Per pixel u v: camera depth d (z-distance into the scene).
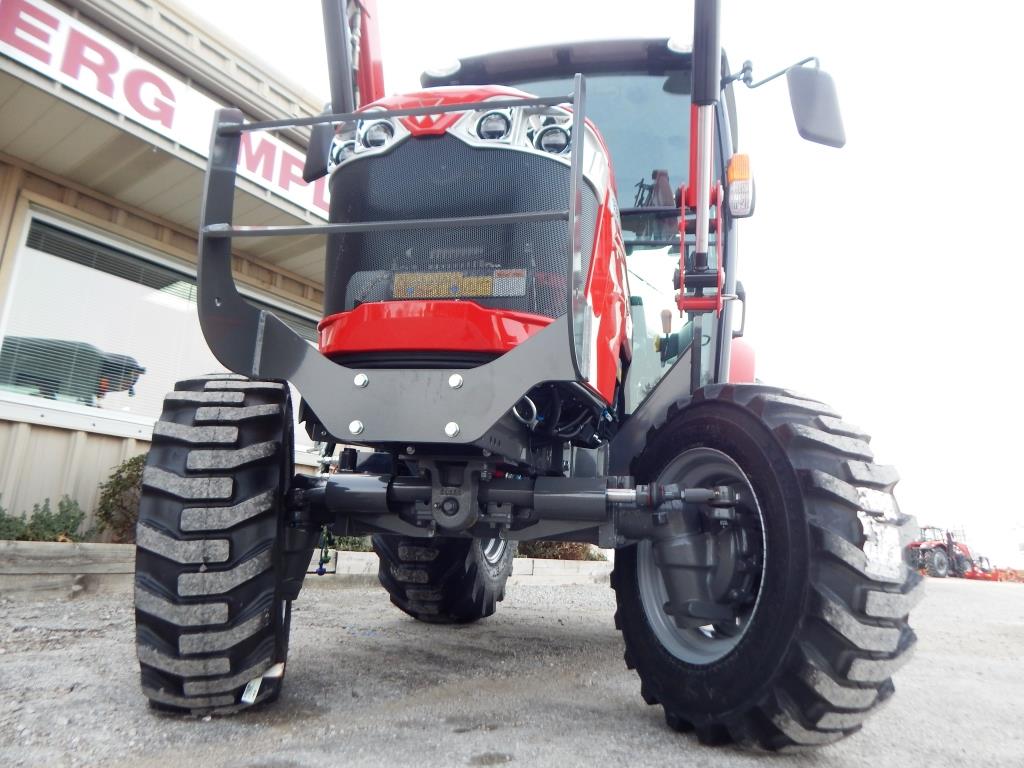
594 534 2.28
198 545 1.85
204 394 2.06
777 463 1.84
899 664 1.73
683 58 3.39
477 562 3.87
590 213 2.15
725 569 2.00
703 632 2.11
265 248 6.67
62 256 5.53
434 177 2.12
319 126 2.45
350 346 1.94
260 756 1.65
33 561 4.04
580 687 2.58
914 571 1.83
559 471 2.33
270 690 1.98
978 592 10.49
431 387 1.82
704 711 1.89
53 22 4.54
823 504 1.75
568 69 3.55
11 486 5.10
